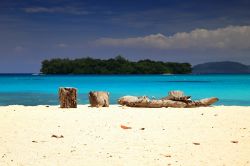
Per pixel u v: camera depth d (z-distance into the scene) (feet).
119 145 33.91
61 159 28.94
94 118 50.44
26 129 42.14
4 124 45.47
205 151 31.71
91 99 67.62
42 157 29.55
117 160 28.66
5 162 28.04
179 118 50.83
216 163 27.86
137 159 28.99
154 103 65.82
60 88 64.64
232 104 89.81
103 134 39.14
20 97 115.14
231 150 32.09
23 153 30.83
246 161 28.43
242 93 130.21
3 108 63.16
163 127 43.78
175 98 67.62
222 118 50.96
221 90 148.56
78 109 61.82
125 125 44.93
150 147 33.14
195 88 165.89
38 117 51.39
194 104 67.31
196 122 47.52
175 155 30.32
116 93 131.44
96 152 31.22
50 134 39.17
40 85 203.62
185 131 41.16
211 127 43.93
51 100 103.35
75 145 33.88
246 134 39.68
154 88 167.84
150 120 48.98
